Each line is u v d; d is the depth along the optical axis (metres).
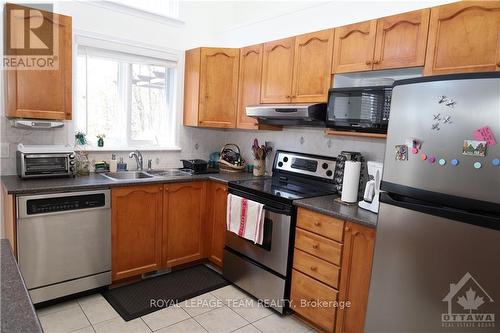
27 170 2.50
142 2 3.34
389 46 2.14
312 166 2.93
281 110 2.70
